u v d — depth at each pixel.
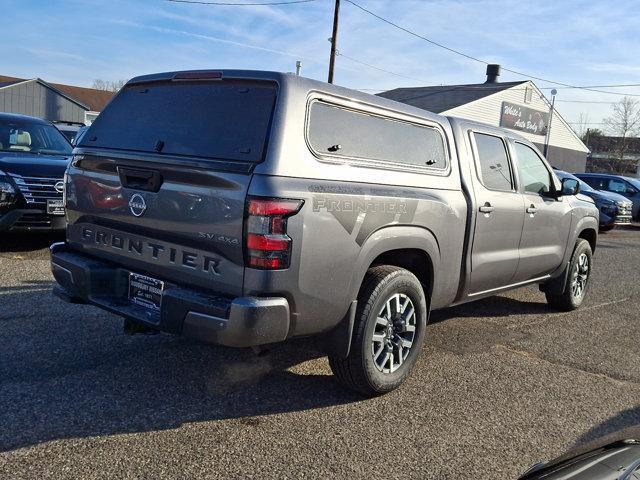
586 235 7.37
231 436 3.50
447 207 4.57
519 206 5.60
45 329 5.06
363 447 3.48
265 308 3.31
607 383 4.78
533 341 5.79
